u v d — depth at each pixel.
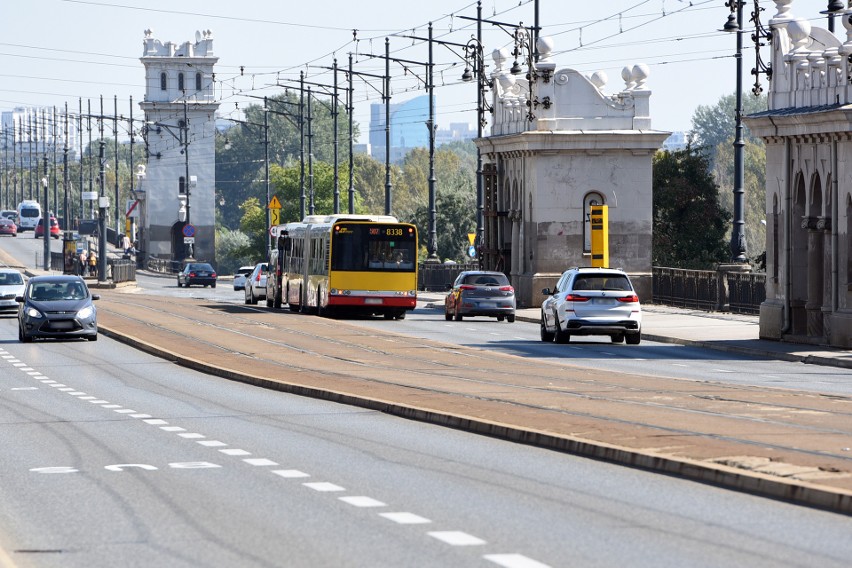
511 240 160.00
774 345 92.06
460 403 52.69
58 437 44.81
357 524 27.83
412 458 38.69
